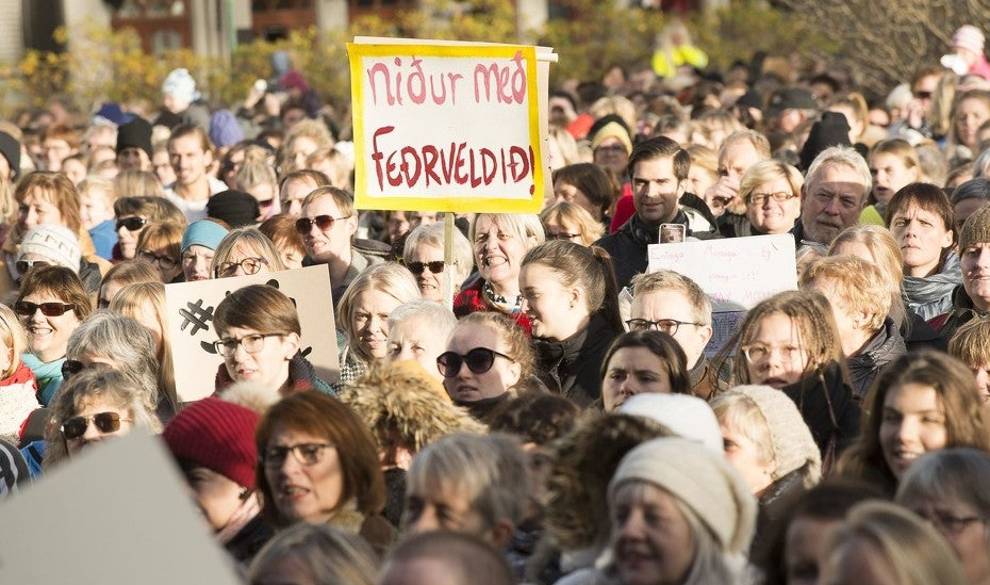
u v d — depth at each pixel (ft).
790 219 85.61
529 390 53.01
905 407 45.91
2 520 30.91
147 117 219.20
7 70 299.58
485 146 73.41
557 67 292.40
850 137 121.70
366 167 73.31
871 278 62.44
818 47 247.09
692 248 70.33
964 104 117.50
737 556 38.27
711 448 40.06
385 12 346.74
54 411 56.34
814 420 55.42
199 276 88.53
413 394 49.57
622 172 120.47
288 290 69.51
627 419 41.50
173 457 47.39
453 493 40.86
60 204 100.27
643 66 265.95
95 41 298.97
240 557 46.44
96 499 31.12
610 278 65.51
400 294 69.51
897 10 193.67
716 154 119.96
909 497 40.01
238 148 130.93
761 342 55.67
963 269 69.97
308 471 44.75
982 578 39.58
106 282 79.77
